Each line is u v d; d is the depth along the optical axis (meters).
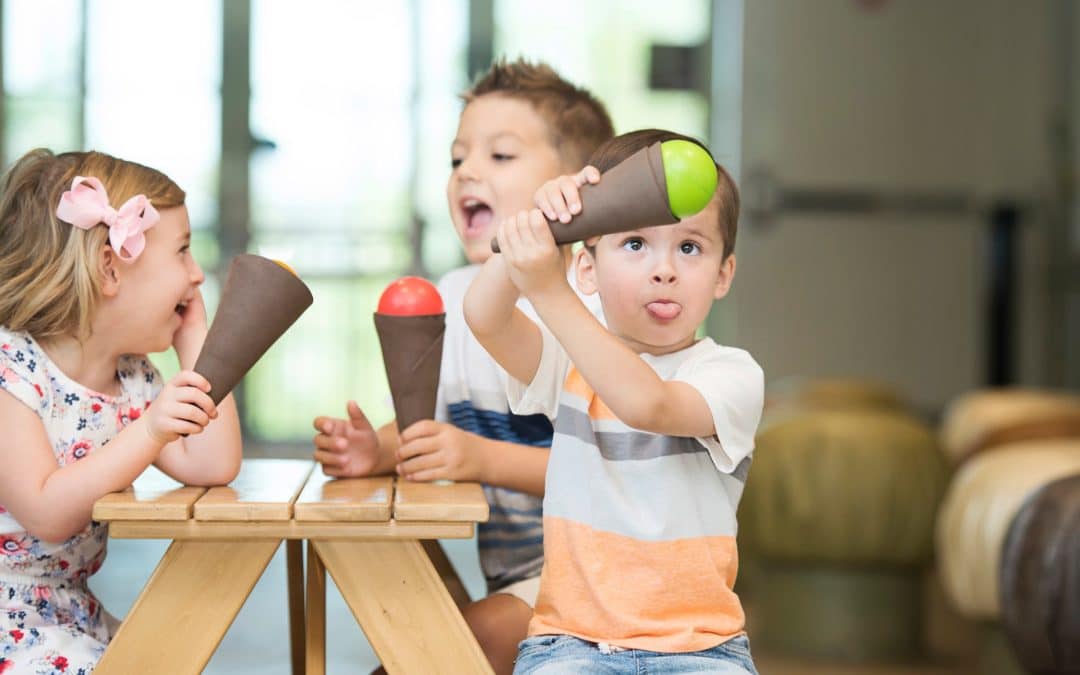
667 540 1.38
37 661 1.48
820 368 6.47
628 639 1.36
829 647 3.49
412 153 6.18
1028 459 3.00
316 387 6.14
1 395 1.45
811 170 6.44
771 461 3.62
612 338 1.27
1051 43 6.41
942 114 6.46
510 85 1.93
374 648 1.36
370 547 1.36
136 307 1.52
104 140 6.02
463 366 1.82
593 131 1.96
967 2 6.46
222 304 1.44
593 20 6.29
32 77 5.96
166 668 1.33
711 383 1.36
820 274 6.46
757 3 6.39
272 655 3.00
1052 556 2.46
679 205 1.21
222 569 1.34
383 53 6.16
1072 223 6.29
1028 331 6.44
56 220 1.48
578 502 1.41
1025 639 2.52
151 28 6.02
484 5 6.19
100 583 3.85
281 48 6.11
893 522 3.50
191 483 1.52
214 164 6.09
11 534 1.50
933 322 6.47
